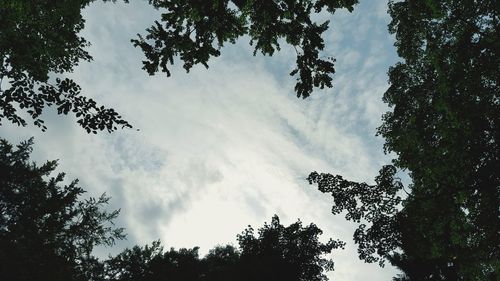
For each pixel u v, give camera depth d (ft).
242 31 26.03
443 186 55.77
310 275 93.81
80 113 23.90
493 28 49.01
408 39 56.29
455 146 53.06
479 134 51.26
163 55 25.23
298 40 25.14
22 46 32.32
